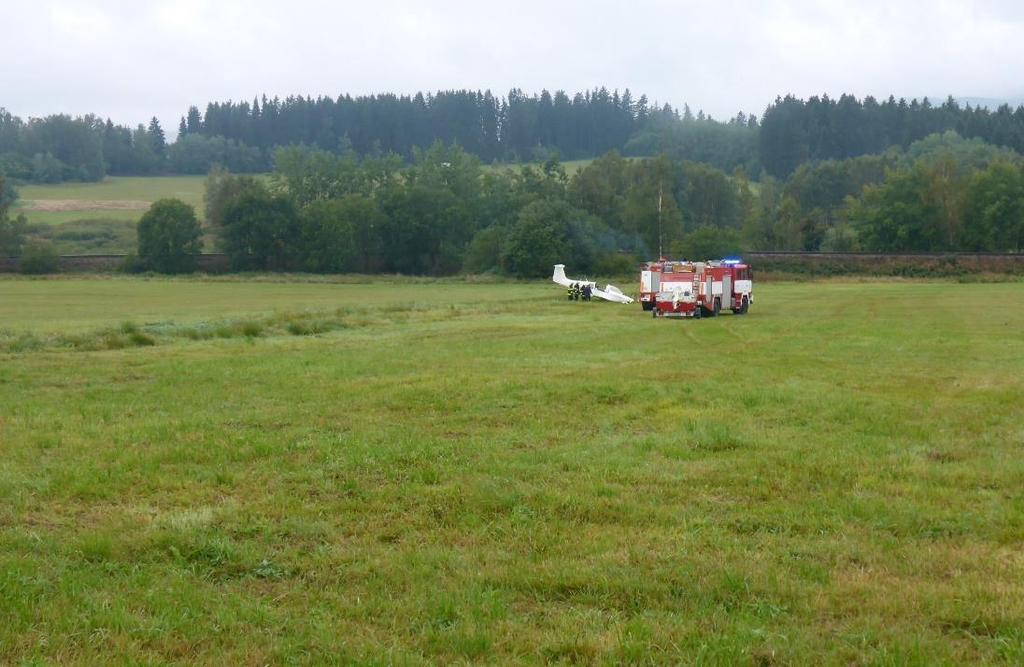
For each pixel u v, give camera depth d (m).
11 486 9.96
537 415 14.88
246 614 6.59
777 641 6.21
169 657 5.96
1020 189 111.62
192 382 18.53
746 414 15.12
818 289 73.19
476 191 127.06
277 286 84.94
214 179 147.12
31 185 186.88
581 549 8.12
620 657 5.99
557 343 28.34
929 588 7.18
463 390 17.12
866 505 9.50
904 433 13.58
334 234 108.94
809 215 131.62
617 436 13.21
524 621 6.59
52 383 18.50
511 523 8.91
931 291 68.75
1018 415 15.14
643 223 118.75
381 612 6.71
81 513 9.17
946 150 162.50
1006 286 77.25
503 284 88.38
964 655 6.09
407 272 118.38
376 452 11.74
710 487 10.33
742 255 95.94
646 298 46.22
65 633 6.20
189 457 11.52
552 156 130.88
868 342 28.78
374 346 26.89
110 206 160.50
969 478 10.76
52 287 79.12
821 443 12.76
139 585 7.16
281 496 9.73
